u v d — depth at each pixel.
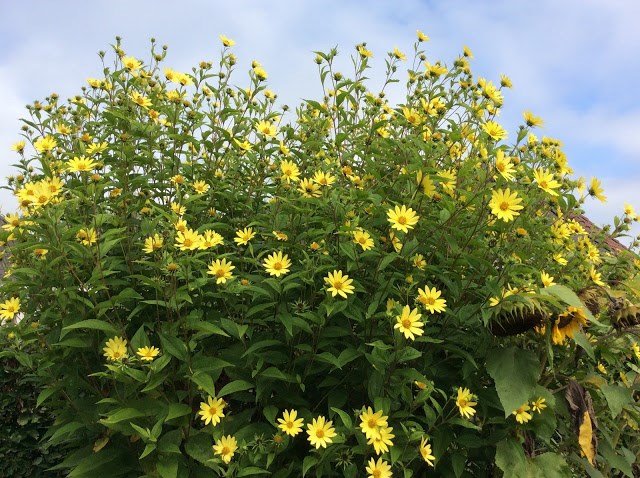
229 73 3.71
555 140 3.65
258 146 3.62
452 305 2.94
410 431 2.54
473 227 2.98
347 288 2.57
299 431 2.49
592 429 2.87
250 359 2.67
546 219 3.38
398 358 2.53
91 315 2.88
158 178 3.45
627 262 3.79
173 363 2.68
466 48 3.83
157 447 2.52
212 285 3.02
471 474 2.88
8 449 4.30
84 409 2.89
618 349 3.35
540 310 2.61
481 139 3.37
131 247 3.20
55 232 2.69
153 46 4.09
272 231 3.08
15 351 3.01
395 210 2.71
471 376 2.91
